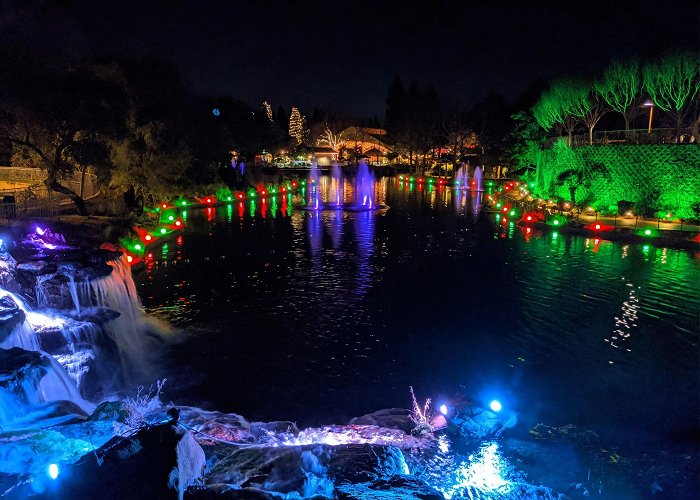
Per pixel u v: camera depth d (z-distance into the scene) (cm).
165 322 1505
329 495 607
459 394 1084
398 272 2036
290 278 1953
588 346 1322
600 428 934
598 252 2370
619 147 3275
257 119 6881
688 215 3002
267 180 5428
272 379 1165
